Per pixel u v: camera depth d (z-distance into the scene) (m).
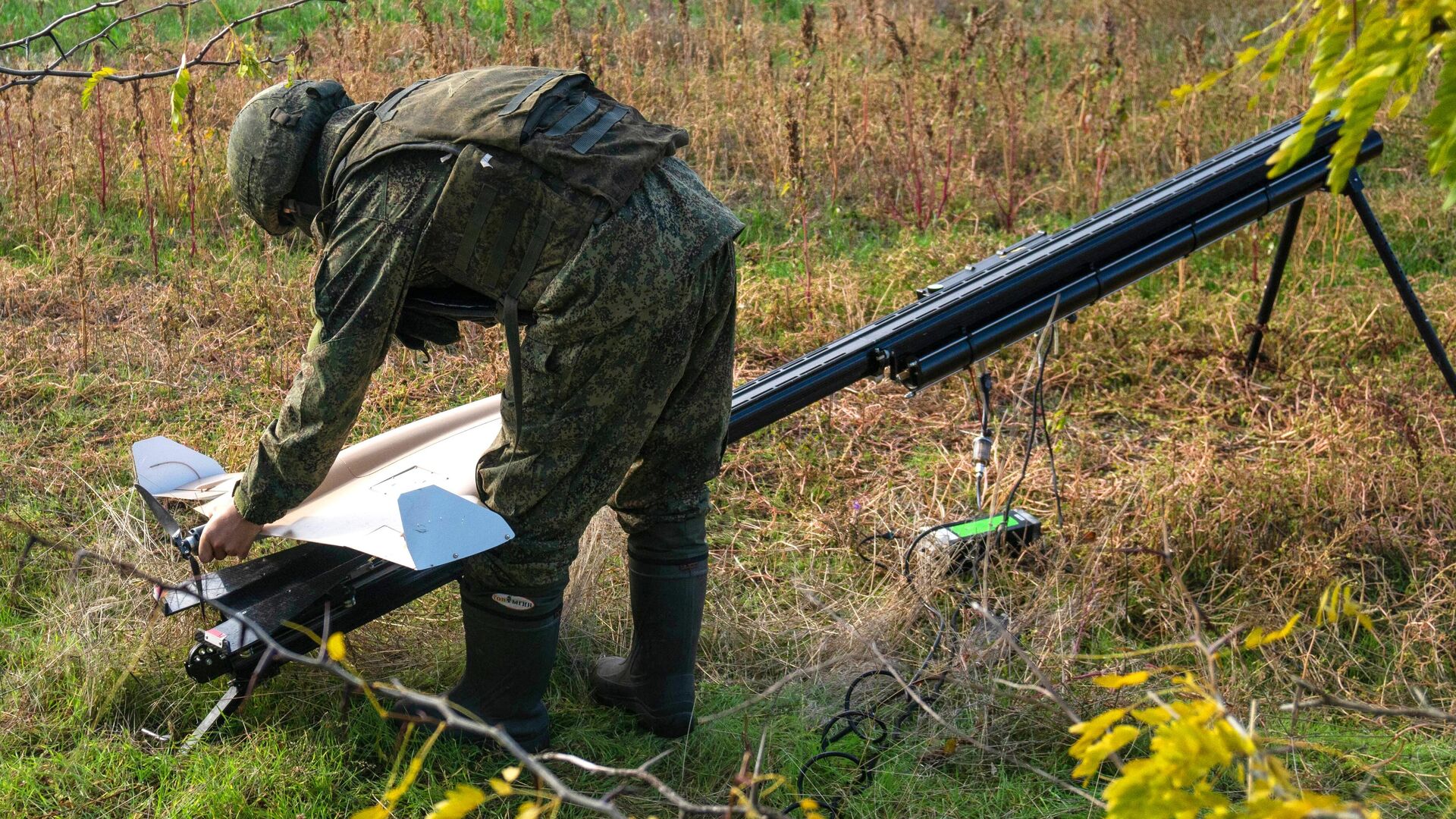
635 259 2.14
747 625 3.05
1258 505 3.44
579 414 2.23
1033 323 3.04
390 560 2.12
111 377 4.29
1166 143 6.66
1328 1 1.08
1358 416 3.96
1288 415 4.24
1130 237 3.10
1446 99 1.05
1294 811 0.96
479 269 2.17
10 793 2.33
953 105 6.64
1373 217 3.37
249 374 4.40
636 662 2.64
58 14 8.50
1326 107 1.08
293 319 4.80
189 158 5.29
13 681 2.66
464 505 2.18
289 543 3.17
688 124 6.85
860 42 8.49
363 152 2.16
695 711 2.71
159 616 2.79
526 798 2.38
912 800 2.45
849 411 4.29
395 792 1.18
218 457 3.67
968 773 2.55
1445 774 2.45
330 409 2.17
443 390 4.34
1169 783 1.05
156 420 4.01
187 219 5.81
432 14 8.67
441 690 2.72
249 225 5.69
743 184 6.52
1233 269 5.61
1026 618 2.86
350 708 2.59
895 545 3.45
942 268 5.41
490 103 2.13
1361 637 3.03
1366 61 1.05
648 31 8.12
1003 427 4.26
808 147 6.62
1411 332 4.82
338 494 2.60
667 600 2.57
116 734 2.52
